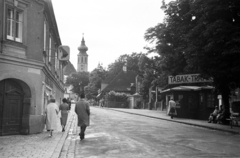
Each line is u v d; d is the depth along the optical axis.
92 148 10.29
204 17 17.50
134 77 81.81
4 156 8.30
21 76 13.02
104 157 8.75
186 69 22.50
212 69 17.28
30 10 13.97
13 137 12.36
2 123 12.62
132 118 27.12
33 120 13.56
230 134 15.34
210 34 16.56
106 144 11.15
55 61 25.84
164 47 24.52
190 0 18.73
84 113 12.44
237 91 27.61
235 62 16.48
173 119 25.98
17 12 13.55
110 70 91.31
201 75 19.08
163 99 48.00
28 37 13.76
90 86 95.69
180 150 9.93
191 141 12.16
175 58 23.86
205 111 26.28
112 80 81.88
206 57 17.25
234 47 15.70
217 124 20.66
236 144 11.48
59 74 33.16
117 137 13.15
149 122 22.59
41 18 14.66
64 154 9.22
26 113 13.45
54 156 8.48
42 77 14.92
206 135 14.52
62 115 15.28
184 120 24.80
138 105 63.88
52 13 17.83
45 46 17.27
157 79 40.59
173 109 26.95
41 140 11.60
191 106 27.84
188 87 28.27
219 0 16.55
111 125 19.11
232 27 16.11
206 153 9.42
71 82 114.06
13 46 12.91
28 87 13.45
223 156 8.98
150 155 9.02
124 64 87.81
